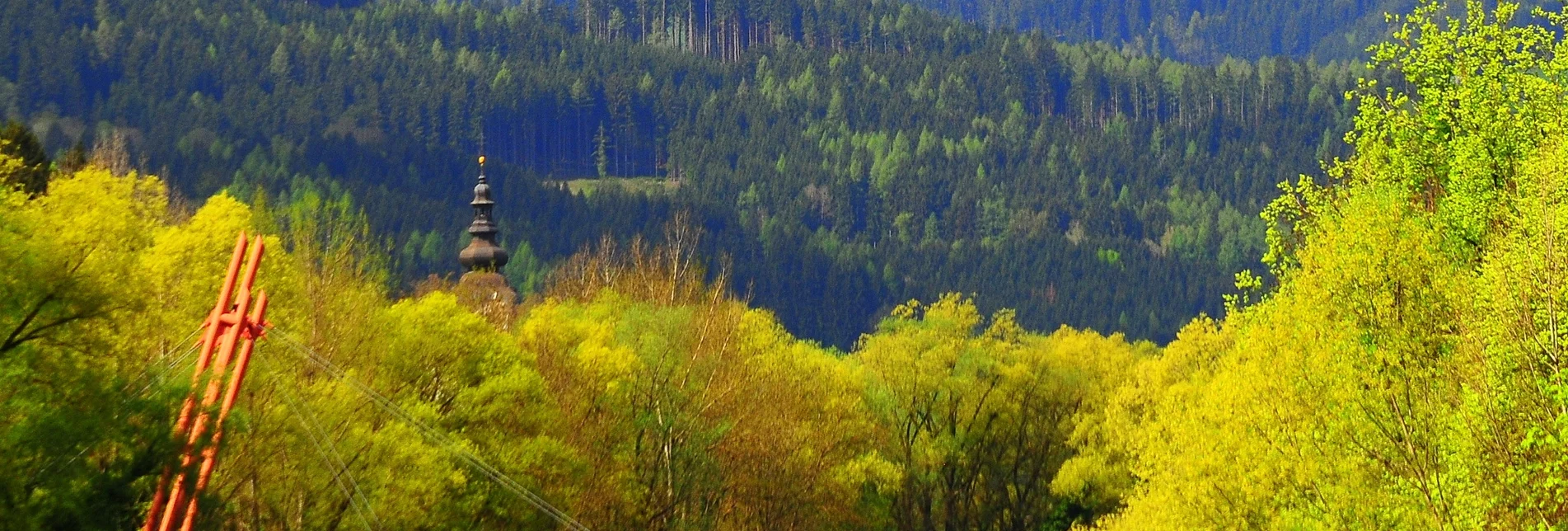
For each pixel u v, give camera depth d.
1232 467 55.09
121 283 46.53
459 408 69.25
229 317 48.59
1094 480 104.38
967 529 116.44
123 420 43.03
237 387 47.44
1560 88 59.44
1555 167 49.69
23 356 41.78
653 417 81.12
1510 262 48.22
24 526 39.62
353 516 59.56
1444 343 52.91
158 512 44.59
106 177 59.41
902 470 102.62
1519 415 45.91
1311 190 66.12
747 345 93.38
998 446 118.44
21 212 43.66
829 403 97.06
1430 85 63.16
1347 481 50.91
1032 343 124.50
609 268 121.25
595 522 73.88
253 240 62.94
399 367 68.81
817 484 90.06
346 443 60.03
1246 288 66.12
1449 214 58.44
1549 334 46.09
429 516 62.22
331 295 67.88
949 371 113.50
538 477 69.50
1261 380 55.03
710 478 83.25
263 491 58.69
